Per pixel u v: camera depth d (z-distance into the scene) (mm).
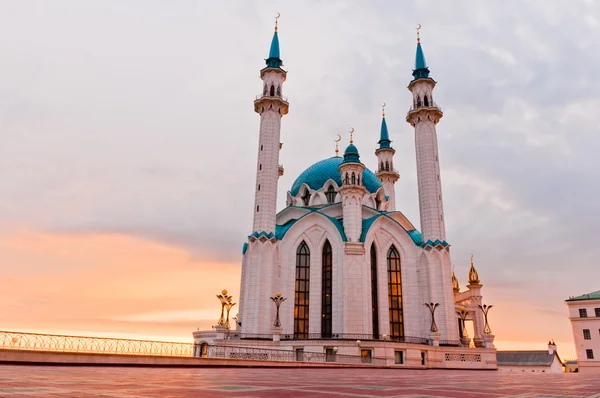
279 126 75000
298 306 67750
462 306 83000
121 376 15086
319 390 11086
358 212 69750
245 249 76312
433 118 77500
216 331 69062
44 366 21453
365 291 64250
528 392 11758
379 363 53375
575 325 92938
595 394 11023
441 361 60438
